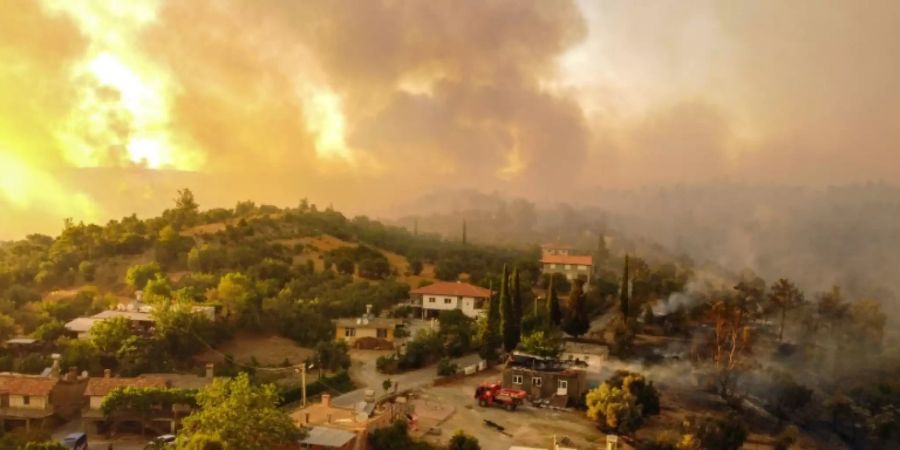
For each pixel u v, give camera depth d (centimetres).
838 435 8150
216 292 9781
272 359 8475
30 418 6575
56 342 8175
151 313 8500
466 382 8225
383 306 11219
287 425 5400
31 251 13038
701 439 6688
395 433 6016
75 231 13175
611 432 6788
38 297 10638
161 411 6556
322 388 7512
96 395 6700
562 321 10294
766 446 7312
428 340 9081
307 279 11756
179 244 12544
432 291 11512
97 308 9556
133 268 11388
